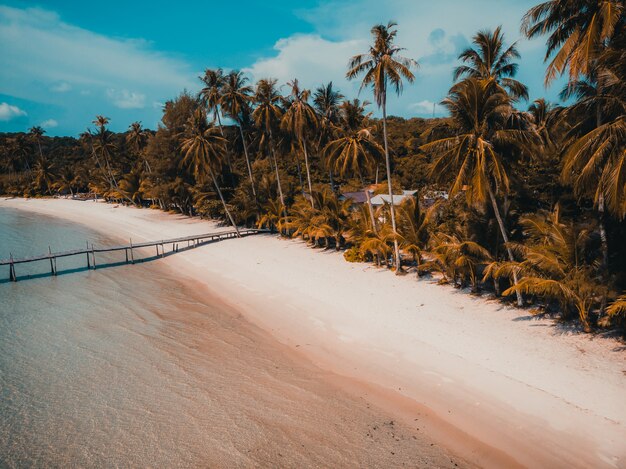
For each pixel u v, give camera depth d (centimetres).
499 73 2333
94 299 2361
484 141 1589
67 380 1412
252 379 1375
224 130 4500
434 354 1434
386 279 2298
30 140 10906
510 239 1873
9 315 2095
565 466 922
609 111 1455
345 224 3022
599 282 1438
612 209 1347
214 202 4641
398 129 7262
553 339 1435
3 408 1253
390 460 973
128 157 8888
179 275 2905
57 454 1046
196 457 1014
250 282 2508
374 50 2189
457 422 1095
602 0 1349
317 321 1822
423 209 2691
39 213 7525
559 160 2111
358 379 1342
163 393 1309
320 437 1066
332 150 2920
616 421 1025
